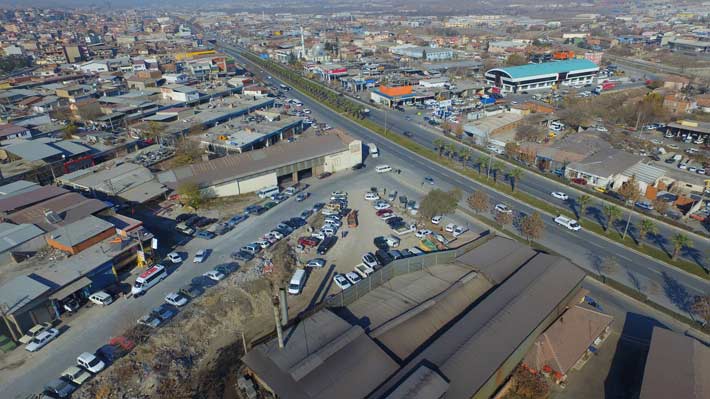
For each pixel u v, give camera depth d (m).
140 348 49.53
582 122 129.38
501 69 182.88
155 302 57.22
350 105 152.88
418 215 80.69
